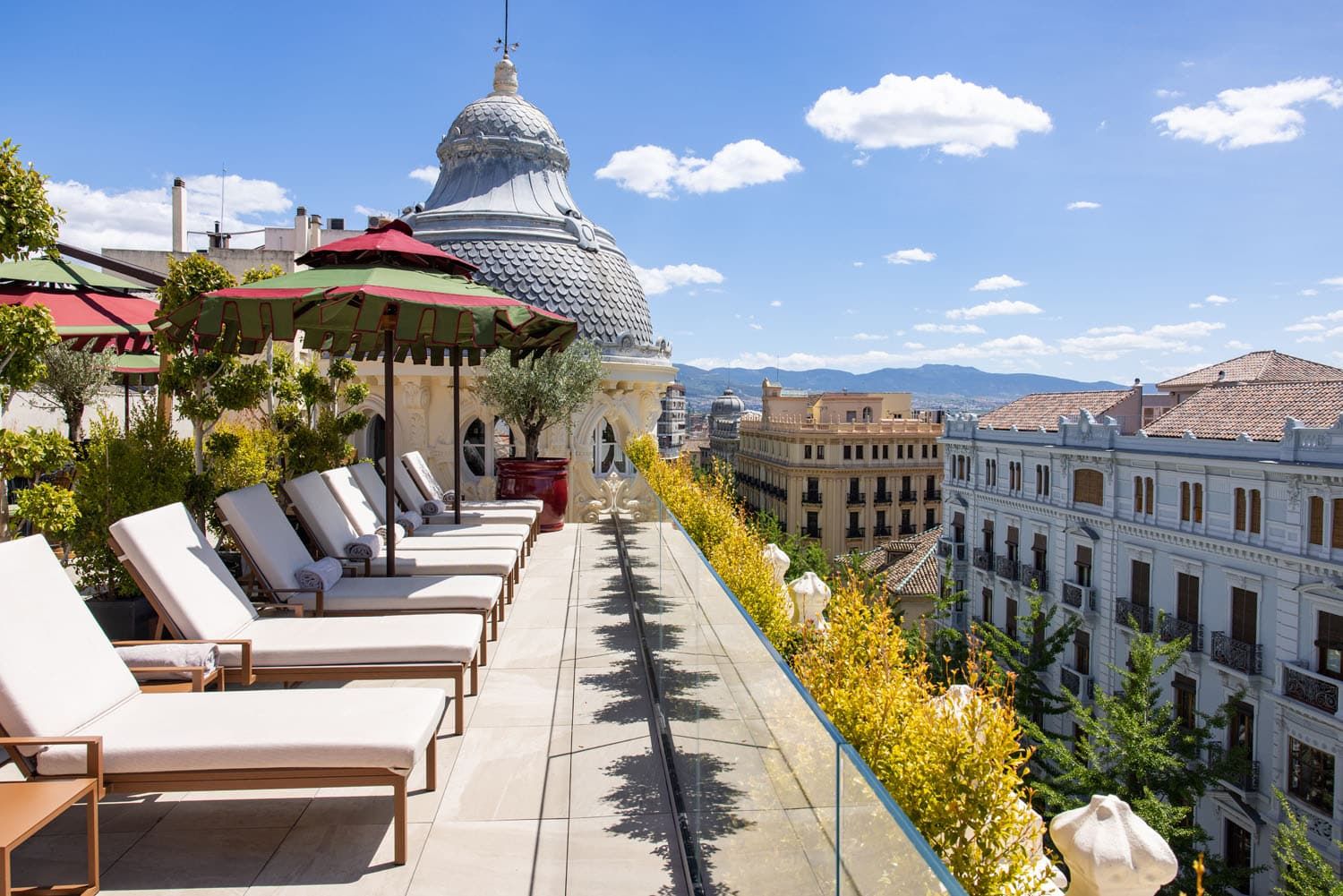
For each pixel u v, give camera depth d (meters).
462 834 3.85
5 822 2.84
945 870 1.35
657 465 11.26
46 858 3.56
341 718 3.75
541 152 17.64
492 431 15.54
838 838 1.95
